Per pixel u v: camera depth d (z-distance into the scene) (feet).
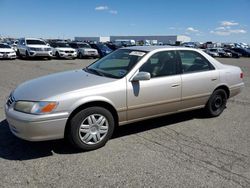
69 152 12.70
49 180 10.27
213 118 18.58
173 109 15.85
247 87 32.55
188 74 16.25
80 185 10.01
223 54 132.98
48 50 70.69
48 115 11.48
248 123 17.75
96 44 88.43
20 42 75.05
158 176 10.77
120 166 11.48
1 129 15.24
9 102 12.82
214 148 13.60
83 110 12.37
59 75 15.11
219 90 18.29
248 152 13.21
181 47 16.71
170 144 13.96
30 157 12.10
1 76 35.99
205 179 10.64
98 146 13.14
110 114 13.21
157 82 14.65
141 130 15.90
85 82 13.16
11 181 10.11
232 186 10.20
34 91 12.42
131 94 13.70
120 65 15.17
